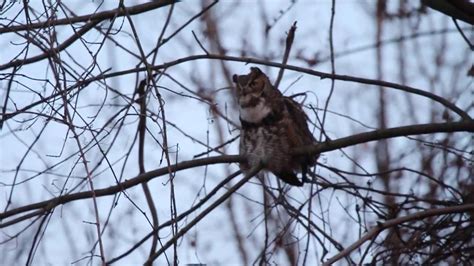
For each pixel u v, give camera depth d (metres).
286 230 11.28
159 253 10.13
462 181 12.68
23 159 10.46
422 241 11.08
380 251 11.16
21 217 10.80
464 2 11.11
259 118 12.52
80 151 8.90
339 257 9.30
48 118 9.47
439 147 12.17
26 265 10.11
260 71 12.91
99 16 11.25
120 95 10.41
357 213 11.54
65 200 10.91
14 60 10.66
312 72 11.49
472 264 11.16
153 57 11.46
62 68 9.28
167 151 9.22
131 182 11.12
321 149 11.57
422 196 13.06
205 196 11.62
